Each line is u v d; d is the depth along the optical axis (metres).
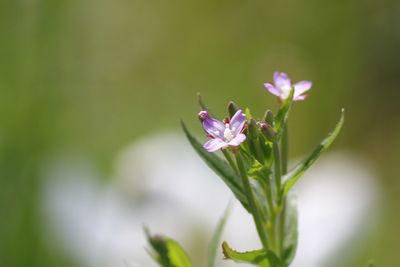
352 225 0.40
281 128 0.25
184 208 0.40
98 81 0.46
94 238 0.39
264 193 0.25
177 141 0.43
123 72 0.48
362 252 0.40
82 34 0.45
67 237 0.39
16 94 0.40
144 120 0.48
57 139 0.42
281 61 0.47
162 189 0.41
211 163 0.25
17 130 0.40
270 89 0.25
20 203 0.38
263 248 0.25
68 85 0.43
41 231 0.38
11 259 0.37
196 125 0.48
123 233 0.39
